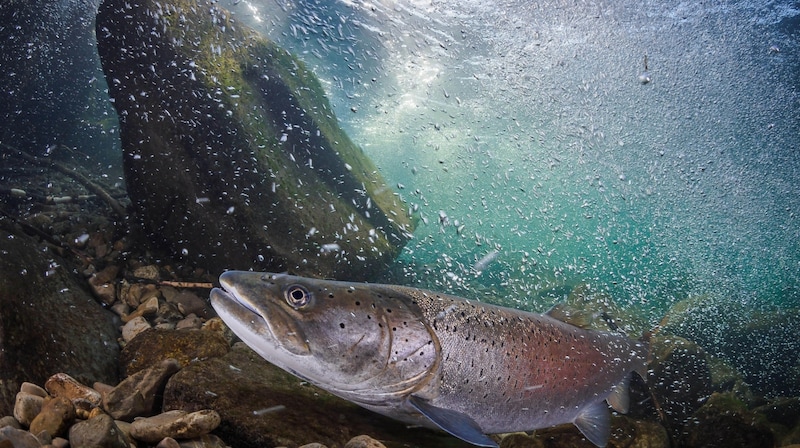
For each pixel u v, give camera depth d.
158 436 0.38
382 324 0.43
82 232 0.92
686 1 1.99
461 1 1.96
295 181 1.04
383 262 1.16
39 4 1.76
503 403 0.49
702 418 0.68
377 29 2.08
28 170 1.36
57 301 0.58
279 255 0.95
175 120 0.91
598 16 2.03
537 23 2.07
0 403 0.43
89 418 0.36
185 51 0.93
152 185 0.92
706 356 0.83
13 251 0.58
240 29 1.11
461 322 0.48
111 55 0.89
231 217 0.93
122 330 0.65
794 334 1.13
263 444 0.43
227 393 0.47
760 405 0.80
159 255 0.94
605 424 0.58
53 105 1.95
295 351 0.40
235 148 0.94
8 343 0.48
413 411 0.46
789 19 2.08
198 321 0.74
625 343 0.65
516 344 0.50
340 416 0.48
